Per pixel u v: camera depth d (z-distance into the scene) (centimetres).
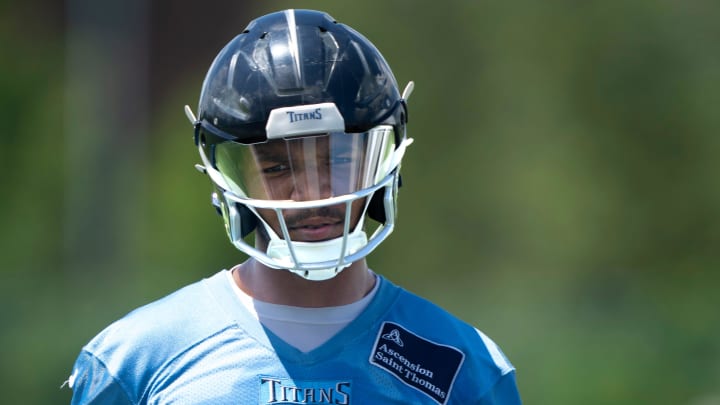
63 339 4044
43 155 6606
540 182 6078
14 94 6612
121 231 6762
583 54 6338
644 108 6397
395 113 1109
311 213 1054
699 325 4738
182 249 5141
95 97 7456
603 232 6275
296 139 1050
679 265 6353
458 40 6084
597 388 3909
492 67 6156
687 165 6456
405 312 1118
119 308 4509
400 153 1123
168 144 5738
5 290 4897
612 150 6347
